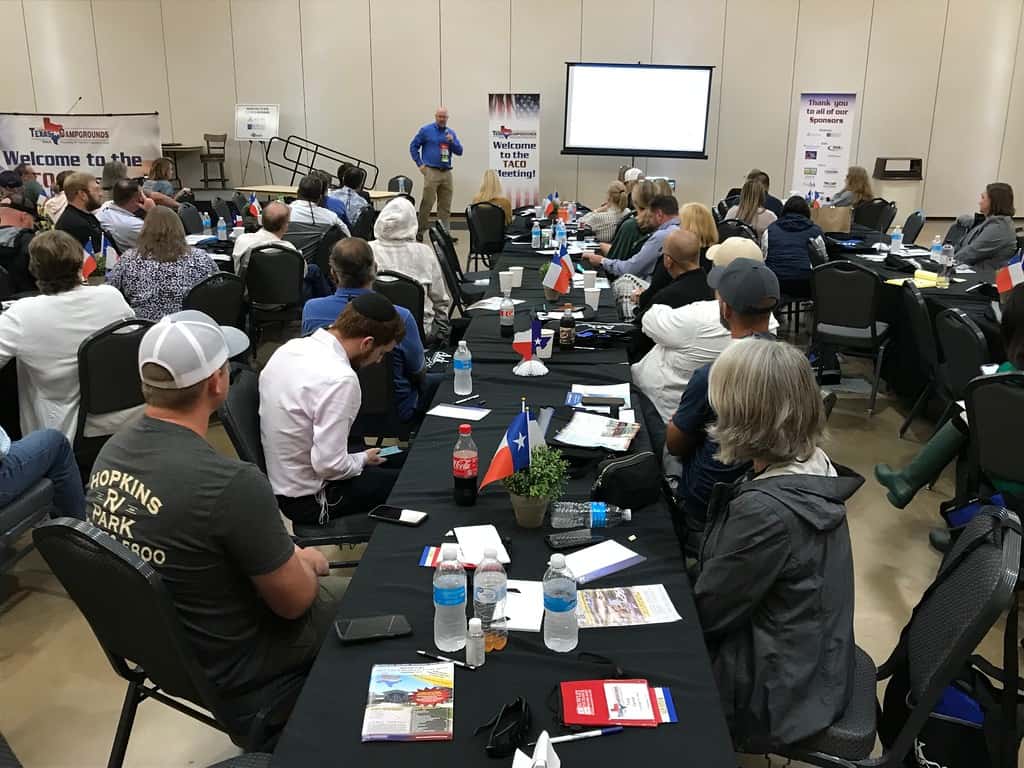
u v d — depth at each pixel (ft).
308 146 38.17
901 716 5.37
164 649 4.91
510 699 4.41
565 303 14.08
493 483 7.05
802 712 4.87
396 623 5.03
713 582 5.05
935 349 13.02
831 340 15.85
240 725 5.28
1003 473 8.39
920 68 36.27
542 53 36.81
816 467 5.21
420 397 10.69
